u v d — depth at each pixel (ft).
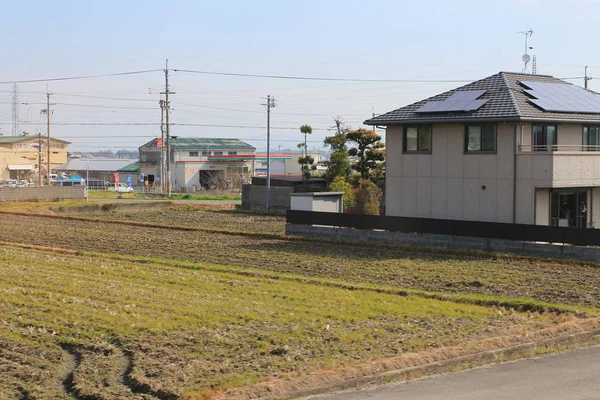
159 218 138.51
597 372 35.99
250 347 41.16
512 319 49.78
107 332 44.60
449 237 86.53
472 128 91.45
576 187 89.92
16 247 90.12
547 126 90.43
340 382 33.58
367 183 148.15
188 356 39.09
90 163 348.59
